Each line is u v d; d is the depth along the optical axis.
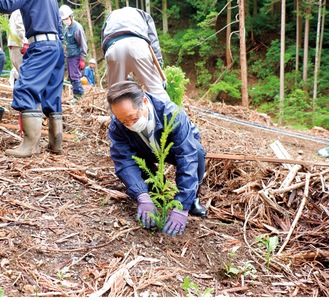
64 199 2.55
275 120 15.48
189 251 2.22
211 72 20.27
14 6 2.85
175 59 21.23
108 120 4.20
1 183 2.60
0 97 5.08
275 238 2.39
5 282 1.71
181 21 22.83
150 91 3.42
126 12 3.44
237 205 2.92
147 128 2.26
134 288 1.80
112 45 3.34
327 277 2.15
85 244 2.09
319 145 5.27
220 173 3.36
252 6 22.33
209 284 1.99
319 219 2.75
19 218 2.22
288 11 20.89
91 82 10.77
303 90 17.00
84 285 1.80
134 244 2.17
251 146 4.43
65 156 3.40
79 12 17.89
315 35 19.34
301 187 3.02
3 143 3.44
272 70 19.00
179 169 2.38
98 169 3.16
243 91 13.09
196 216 2.67
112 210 2.50
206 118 5.72
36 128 3.13
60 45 3.26
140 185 2.44
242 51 12.80
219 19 21.28
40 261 1.90
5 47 22.17
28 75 3.06
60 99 3.36
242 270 2.12
